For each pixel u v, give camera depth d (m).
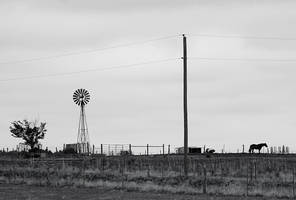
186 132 66.06
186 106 66.25
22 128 111.25
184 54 66.75
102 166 80.88
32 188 55.28
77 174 68.31
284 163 83.00
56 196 47.06
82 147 115.25
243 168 78.00
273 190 51.16
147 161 88.56
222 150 112.38
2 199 44.25
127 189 53.75
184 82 66.44
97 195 48.19
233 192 50.19
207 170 76.19
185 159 65.50
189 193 50.44
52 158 96.75
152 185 55.59
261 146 108.12
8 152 111.06
